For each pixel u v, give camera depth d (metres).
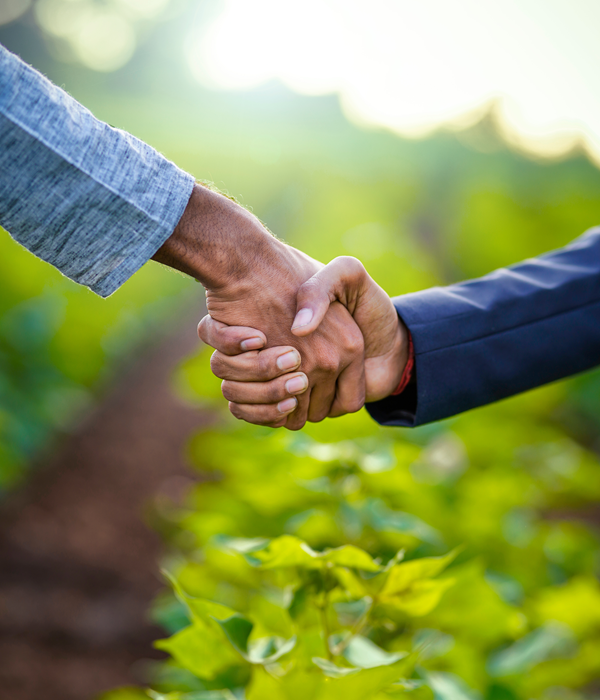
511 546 1.58
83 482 3.42
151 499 3.35
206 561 1.28
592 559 1.86
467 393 1.05
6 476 3.08
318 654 0.84
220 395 2.33
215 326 0.89
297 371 0.92
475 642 1.11
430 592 0.80
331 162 17.42
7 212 0.72
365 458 1.19
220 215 0.82
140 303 6.92
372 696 0.73
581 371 1.14
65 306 4.72
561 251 1.25
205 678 0.84
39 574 2.55
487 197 9.09
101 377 5.12
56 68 29.02
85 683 2.02
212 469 1.91
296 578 0.91
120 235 0.75
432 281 4.35
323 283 0.88
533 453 2.41
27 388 3.81
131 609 2.43
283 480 1.11
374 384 1.05
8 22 28.48
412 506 1.35
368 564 0.77
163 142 13.77
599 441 4.20
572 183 10.66
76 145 0.71
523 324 1.09
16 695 1.90
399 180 15.93
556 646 1.47
